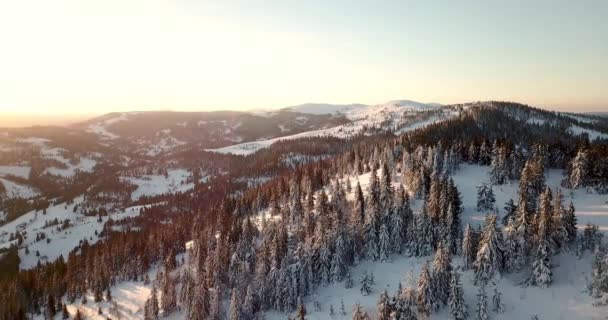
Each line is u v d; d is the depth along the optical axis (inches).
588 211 3939.5
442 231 3833.7
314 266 3969.0
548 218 3316.9
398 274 3767.2
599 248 3225.9
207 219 6008.9
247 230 4554.6
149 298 4121.6
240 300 3567.9
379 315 2960.1
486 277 3314.5
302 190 5782.5
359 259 4121.6
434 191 4033.0
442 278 3181.6
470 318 3036.4
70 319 4680.1
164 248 5738.2
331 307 3454.7
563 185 4643.2
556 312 2903.5
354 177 6077.8
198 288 3757.4
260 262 3959.2
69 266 6033.5
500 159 4923.7
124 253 5797.2
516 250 3415.4
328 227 4180.6
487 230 3388.3
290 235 4534.9
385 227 4084.6
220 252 4279.0
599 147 4867.1
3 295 5265.8
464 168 5600.4
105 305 4739.2
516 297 3132.4
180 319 4001.0
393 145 6732.3
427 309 3070.9
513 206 3882.9
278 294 3695.9
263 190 6560.0
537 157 4879.4
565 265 3277.6
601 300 2847.0
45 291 5413.4
